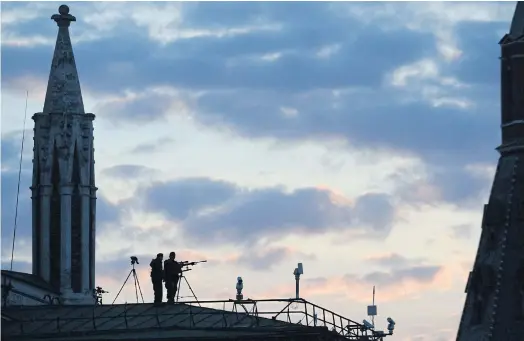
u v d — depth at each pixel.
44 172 138.88
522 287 133.50
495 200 136.25
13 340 110.38
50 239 138.50
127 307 113.25
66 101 139.38
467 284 136.25
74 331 110.12
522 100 136.62
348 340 109.81
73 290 137.62
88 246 139.00
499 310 133.50
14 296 129.38
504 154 137.50
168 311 111.56
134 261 118.81
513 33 137.25
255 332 106.81
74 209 138.75
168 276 113.19
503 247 134.75
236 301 108.81
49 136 139.25
